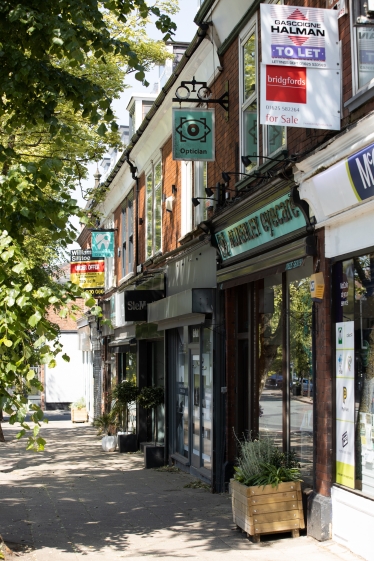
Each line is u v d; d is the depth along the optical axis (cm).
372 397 690
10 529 855
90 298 577
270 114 721
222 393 1127
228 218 1059
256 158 1009
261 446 825
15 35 739
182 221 1459
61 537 808
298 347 880
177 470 1419
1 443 2184
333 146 710
